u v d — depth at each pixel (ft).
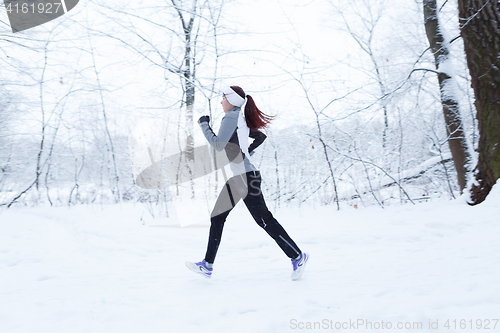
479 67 16.30
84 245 13.76
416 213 16.31
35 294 8.10
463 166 19.34
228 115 8.99
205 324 6.05
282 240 8.71
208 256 9.05
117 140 24.39
